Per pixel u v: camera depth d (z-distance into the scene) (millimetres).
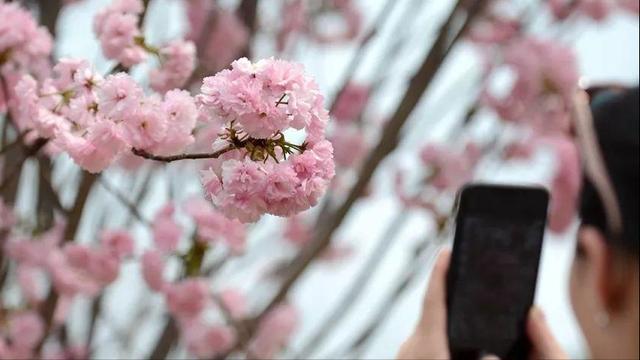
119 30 1532
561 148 2783
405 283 2482
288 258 2592
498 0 2773
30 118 1342
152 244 2023
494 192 1140
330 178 1069
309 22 2682
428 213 2674
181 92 1184
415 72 2479
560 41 2854
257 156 1066
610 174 1060
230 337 2393
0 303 2160
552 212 2803
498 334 1139
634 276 1060
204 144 1169
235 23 2406
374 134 2744
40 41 1595
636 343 1062
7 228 2111
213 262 2332
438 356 1118
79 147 1188
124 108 1172
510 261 1141
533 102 2834
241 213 1064
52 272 2145
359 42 2652
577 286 1099
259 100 1031
